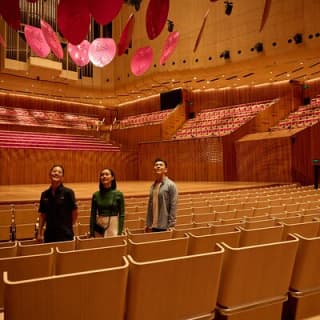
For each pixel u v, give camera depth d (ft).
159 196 12.41
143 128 59.62
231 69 46.16
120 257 7.86
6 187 40.78
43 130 58.80
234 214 16.93
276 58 41.91
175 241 8.60
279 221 12.97
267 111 52.49
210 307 6.29
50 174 11.46
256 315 6.84
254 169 45.98
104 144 60.90
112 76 61.16
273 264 6.88
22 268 6.91
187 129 59.47
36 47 30.63
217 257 6.22
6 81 55.98
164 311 5.83
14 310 4.69
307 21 38.52
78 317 5.08
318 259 7.53
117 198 12.10
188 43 48.88
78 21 17.21
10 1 15.26
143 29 53.88
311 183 40.83
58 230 11.30
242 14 43.80
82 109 73.36
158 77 52.44
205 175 49.85
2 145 50.47
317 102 53.26
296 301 7.52
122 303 5.46
